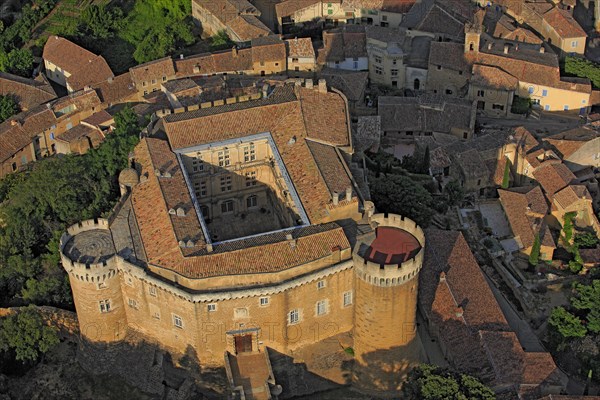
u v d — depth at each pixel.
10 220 166.88
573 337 149.25
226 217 172.50
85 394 141.75
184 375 140.25
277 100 171.75
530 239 166.62
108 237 142.62
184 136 162.12
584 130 195.50
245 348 139.25
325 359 141.38
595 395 142.12
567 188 174.62
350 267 135.88
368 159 186.62
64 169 170.38
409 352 139.38
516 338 141.88
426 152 186.62
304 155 156.75
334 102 174.25
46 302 153.38
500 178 184.00
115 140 176.50
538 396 135.38
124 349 143.62
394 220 140.75
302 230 140.25
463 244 159.62
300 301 135.88
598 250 165.50
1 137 197.50
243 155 166.12
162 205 144.50
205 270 131.12
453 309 145.00
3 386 142.50
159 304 136.88
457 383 129.00
